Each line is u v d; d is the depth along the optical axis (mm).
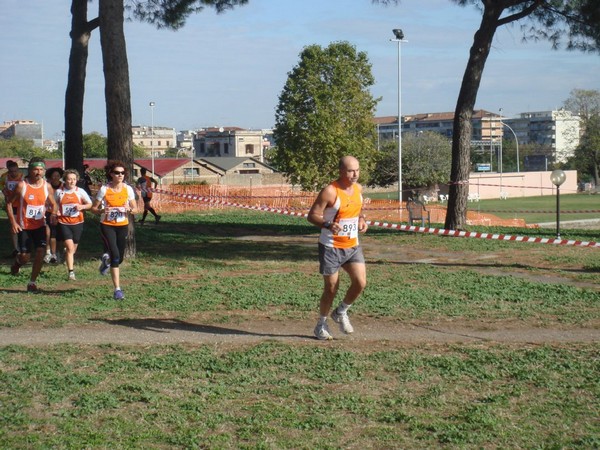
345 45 52031
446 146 70688
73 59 22906
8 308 9539
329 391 6340
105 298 10305
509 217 44719
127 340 8008
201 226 25062
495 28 20844
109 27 14023
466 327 8812
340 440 5273
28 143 106188
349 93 51812
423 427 5508
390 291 11055
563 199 69750
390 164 70812
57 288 11141
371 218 31109
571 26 20594
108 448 5078
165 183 72125
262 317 9234
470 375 6805
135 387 6312
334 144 50844
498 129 177750
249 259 15227
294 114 51906
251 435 5340
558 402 6074
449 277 12578
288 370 6910
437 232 17688
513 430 5453
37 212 10750
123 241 10164
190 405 5910
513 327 8820
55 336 8164
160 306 9781
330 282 7883
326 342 7988
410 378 6684
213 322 8938
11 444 5121
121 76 14141
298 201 43094
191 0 21703
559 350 7688
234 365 7039
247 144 144250
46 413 5758
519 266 14344
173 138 191000
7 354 7359
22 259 11680
